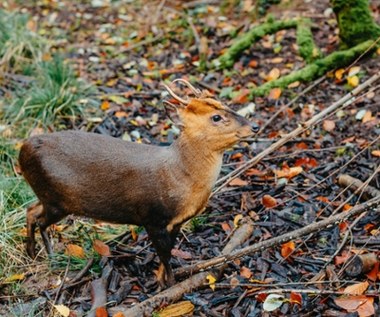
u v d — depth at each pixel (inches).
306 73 298.5
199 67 329.4
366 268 186.5
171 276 188.4
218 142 177.2
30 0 413.1
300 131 233.9
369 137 257.1
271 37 335.6
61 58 326.6
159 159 181.5
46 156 189.3
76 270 203.8
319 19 338.0
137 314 178.9
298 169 240.2
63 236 220.2
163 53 348.8
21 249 213.5
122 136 278.1
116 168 183.5
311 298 181.2
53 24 388.5
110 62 343.9
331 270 190.5
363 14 302.2
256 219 220.4
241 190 237.0
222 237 214.4
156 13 388.5
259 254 202.4
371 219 211.9
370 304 175.3
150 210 181.8
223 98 303.3
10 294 195.5
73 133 193.0
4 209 225.1
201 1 389.7
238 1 371.6
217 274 191.6
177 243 212.1
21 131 276.8
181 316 180.4
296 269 196.4
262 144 263.6
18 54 325.7
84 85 312.7
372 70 292.4
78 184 186.2
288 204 226.5
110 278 196.9
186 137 178.4
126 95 308.5
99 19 392.2
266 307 178.4
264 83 307.6
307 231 191.0
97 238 216.2
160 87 318.0
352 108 275.0
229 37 349.1
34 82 308.2
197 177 178.9
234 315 179.5
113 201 184.7
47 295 192.4
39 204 204.2
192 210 182.4
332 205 222.7
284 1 356.5
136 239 215.6
